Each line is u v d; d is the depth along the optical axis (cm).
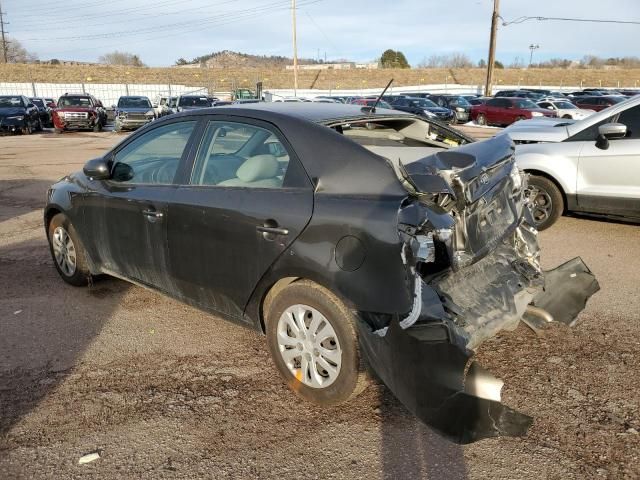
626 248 599
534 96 3469
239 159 343
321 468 263
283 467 264
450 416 243
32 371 352
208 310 365
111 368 356
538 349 371
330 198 288
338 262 278
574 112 2580
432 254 258
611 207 632
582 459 265
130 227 400
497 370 346
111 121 3350
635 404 308
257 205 314
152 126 409
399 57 8962
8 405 315
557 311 380
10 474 260
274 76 6512
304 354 308
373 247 265
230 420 301
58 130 2503
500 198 332
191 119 380
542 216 679
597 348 372
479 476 256
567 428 288
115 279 515
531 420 238
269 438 285
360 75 6744
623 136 621
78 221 455
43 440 284
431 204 269
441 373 246
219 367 357
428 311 254
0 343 389
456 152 292
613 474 255
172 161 384
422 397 253
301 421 299
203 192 349
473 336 281
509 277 341
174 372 351
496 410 239
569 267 408
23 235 679
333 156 299
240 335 402
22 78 5622
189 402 318
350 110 371
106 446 280
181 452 275
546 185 668
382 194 274
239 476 258
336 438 285
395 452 273
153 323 423
